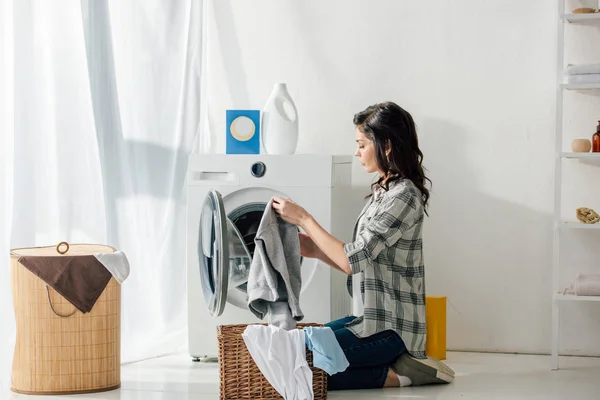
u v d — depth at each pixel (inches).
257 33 174.7
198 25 169.5
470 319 167.5
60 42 132.2
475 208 166.6
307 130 173.3
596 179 161.5
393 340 131.6
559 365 153.6
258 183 151.6
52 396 126.0
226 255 134.6
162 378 140.6
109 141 147.3
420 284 135.6
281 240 132.6
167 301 164.1
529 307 165.2
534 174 164.4
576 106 161.9
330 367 122.9
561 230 163.0
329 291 150.0
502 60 164.9
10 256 125.3
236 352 124.1
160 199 161.5
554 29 162.6
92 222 136.8
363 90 170.9
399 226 128.9
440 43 167.3
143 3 156.8
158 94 160.4
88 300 126.7
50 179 130.8
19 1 124.5
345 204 162.7
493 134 165.6
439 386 135.9
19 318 126.3
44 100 129.3
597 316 162.6
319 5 171.9
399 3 168.7
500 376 143.9
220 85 176.6
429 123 168.1
